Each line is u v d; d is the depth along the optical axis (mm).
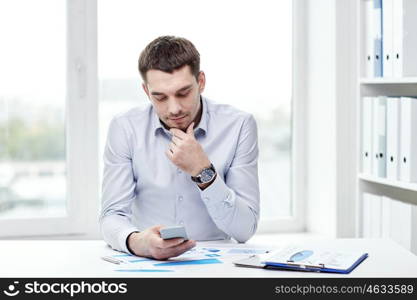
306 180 3477
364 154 2953
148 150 2268
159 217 2279
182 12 3271
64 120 3174
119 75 3211
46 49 3135
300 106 3451
